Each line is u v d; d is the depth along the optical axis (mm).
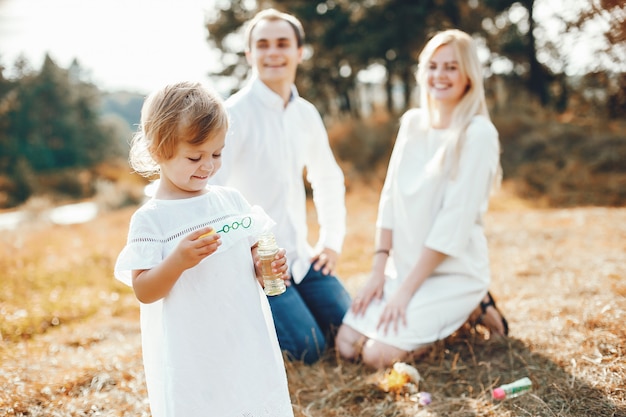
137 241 2000
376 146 14609
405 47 18000
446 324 3215
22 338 4125
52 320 4555
